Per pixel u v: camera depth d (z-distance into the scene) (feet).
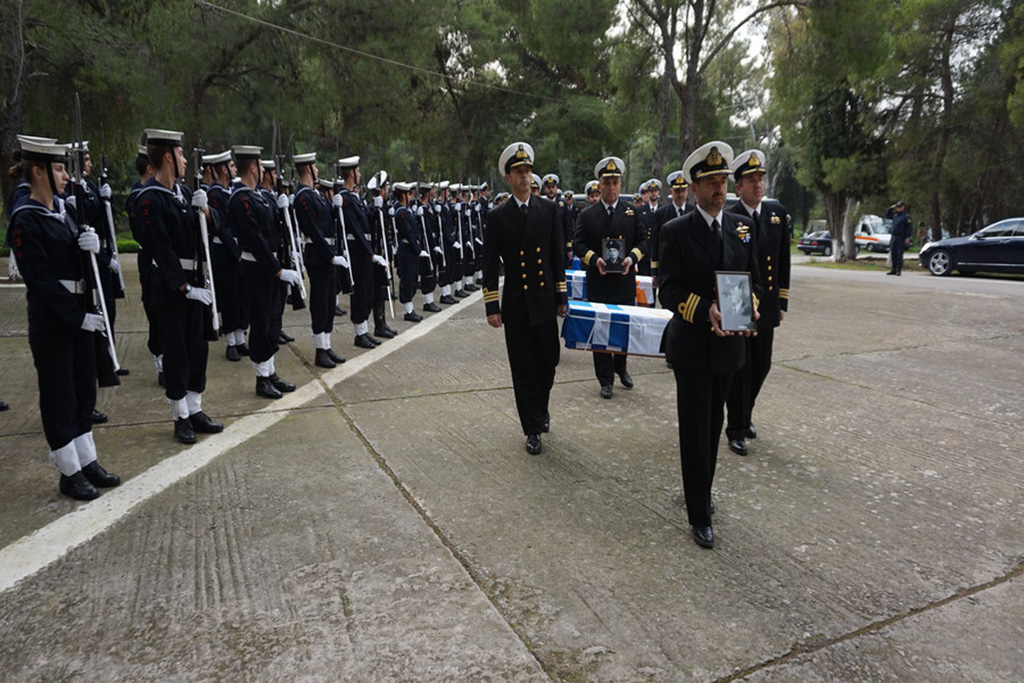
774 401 18.31
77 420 11.95
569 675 7.58
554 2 54.34
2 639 8.09
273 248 17.79
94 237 11.78
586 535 10.71
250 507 11.49
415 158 100.22
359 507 11.55
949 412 17.31
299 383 19.53
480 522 11.08
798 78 57.06
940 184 69.36
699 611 8.77
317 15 55.77
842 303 37.76
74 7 40.83
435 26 61.26
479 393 18.65
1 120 42.63
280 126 59.82
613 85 63.10
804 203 170.30
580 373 21.43
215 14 50.42
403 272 29.96
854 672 7.68
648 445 14.87
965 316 33.01
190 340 14.66
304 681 7.44
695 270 10.48
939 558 10.12
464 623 8.46
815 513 11.58
